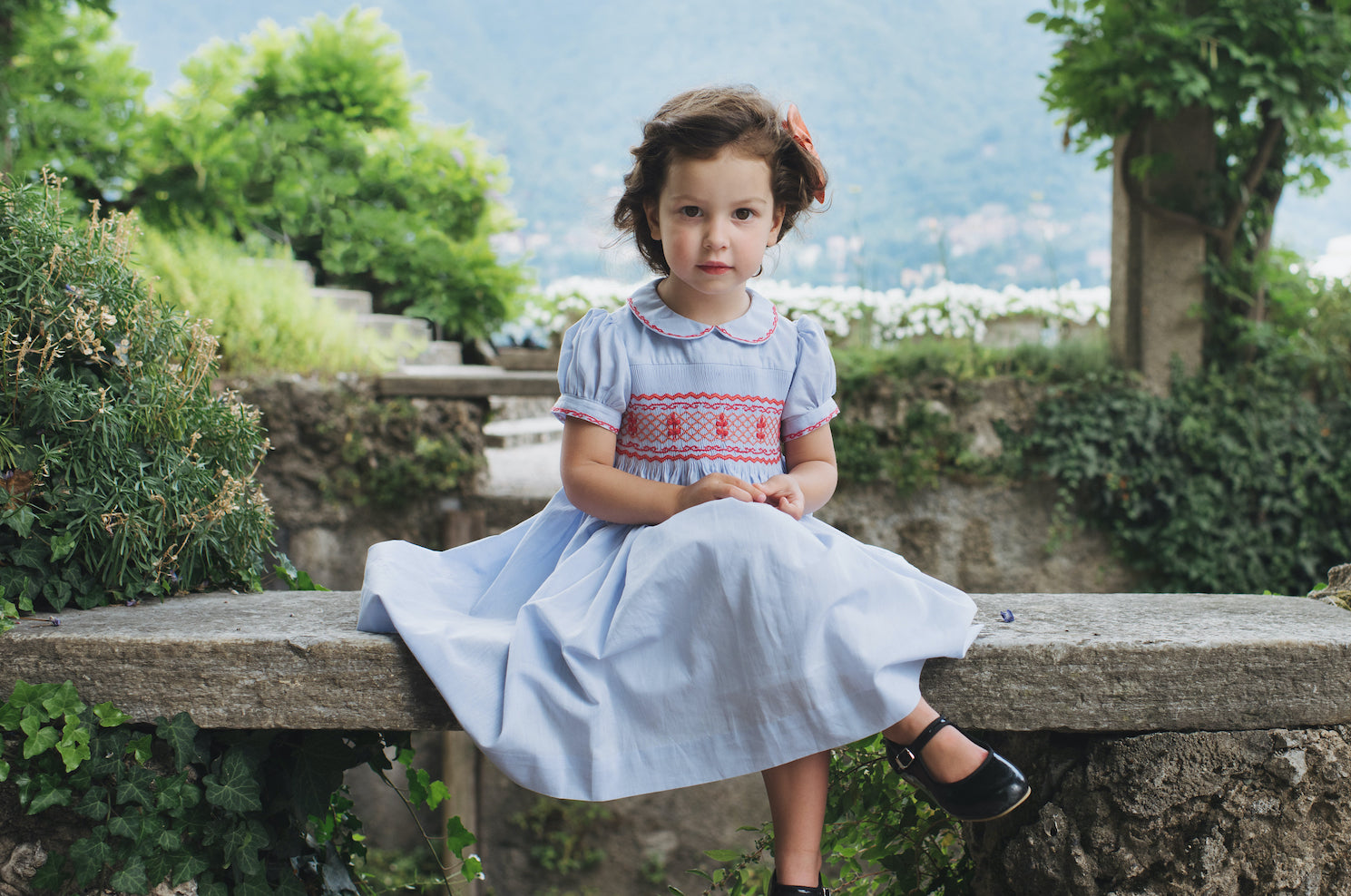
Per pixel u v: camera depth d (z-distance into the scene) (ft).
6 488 5.07
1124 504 14.12
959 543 14.46
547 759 4.14
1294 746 4.56
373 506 13.88
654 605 4.26
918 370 14.48
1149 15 13.76
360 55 22.88
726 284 4.81
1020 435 14.34
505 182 23.11
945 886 5.67
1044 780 4.95
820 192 5.19
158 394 5.54
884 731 4.46
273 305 14.39
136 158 18.29
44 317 5.24
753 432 5.07
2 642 4.72
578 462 4.94
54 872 4.75
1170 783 4.62
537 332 21.80
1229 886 4.60
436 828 14.34
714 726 4.21
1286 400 14.48
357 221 20.88
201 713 4.71
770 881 4.39
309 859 5.55
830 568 4.23
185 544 5.63
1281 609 5.36
